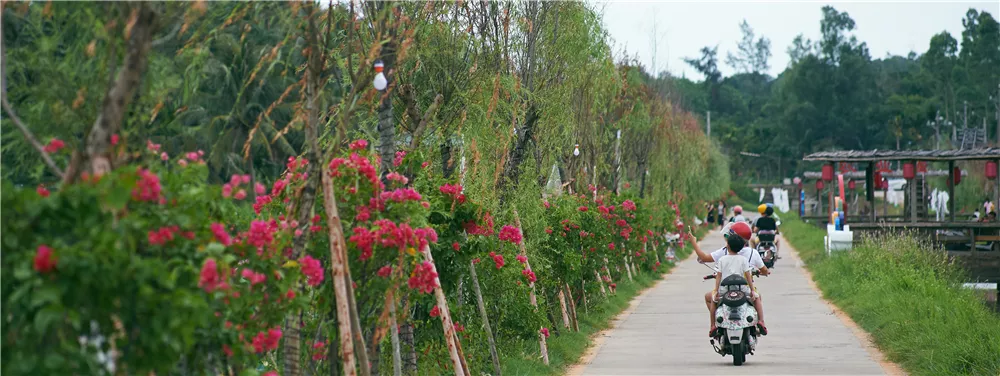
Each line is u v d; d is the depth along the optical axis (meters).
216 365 5.46
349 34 7.85
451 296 10.52
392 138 8.86
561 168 19.50
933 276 21.83
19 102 5.37
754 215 90.75
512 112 11.96
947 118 123.12
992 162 36.88
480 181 10.44
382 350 9.57
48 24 5.35
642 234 25.06
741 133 139.88
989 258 32.09
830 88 134.12
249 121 35.50
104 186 4.34
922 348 12.88
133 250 4.49
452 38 11.13
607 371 12.36
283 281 5.84
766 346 14.59
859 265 24.95
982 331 13.20
